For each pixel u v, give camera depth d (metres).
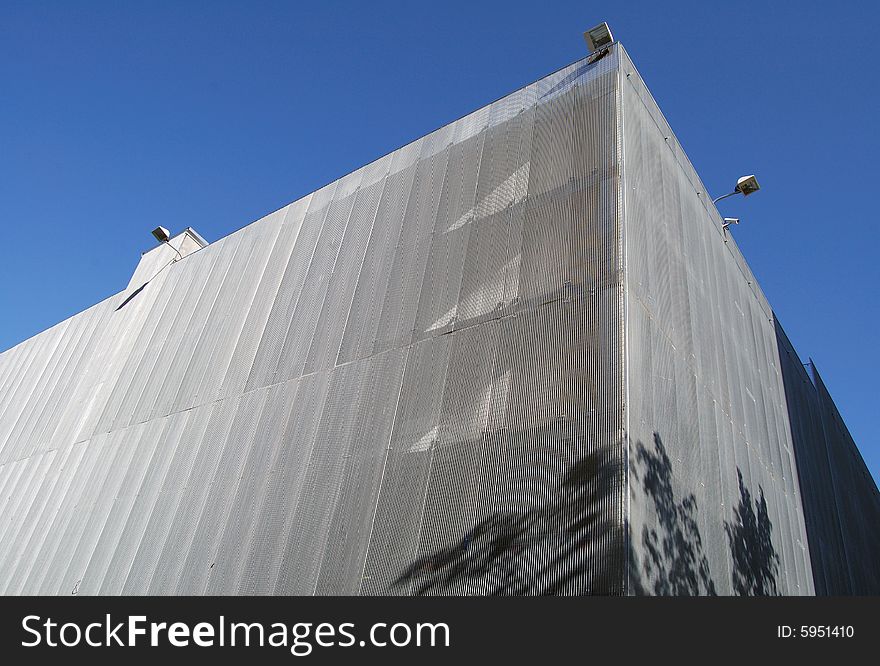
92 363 22.00
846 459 25.28
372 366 13.08
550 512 9.24
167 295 21.36
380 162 17.59
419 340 12.70
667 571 9.20
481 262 12.95
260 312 17.02
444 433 11.02
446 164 15.59
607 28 14.15
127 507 15.52
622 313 10.39
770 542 13.86
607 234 11.45
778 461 16.55
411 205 15.55
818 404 23.62
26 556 17.14
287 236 18.52
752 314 18.72
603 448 9.30
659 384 10.90
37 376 25.02
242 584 11.79
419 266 14.04
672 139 15.69
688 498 10.62
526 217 12.90
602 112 13.20
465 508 10.00
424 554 9.97
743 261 19.11
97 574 14.60
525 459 9.88
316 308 15.53
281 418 13.91
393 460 11.33
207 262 20.89
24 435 22.31
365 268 15.20
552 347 10.76
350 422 12.51
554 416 10.02
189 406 16.50
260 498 12.84
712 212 17.39
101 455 17.84
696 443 11.75
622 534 8.55
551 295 11.40
